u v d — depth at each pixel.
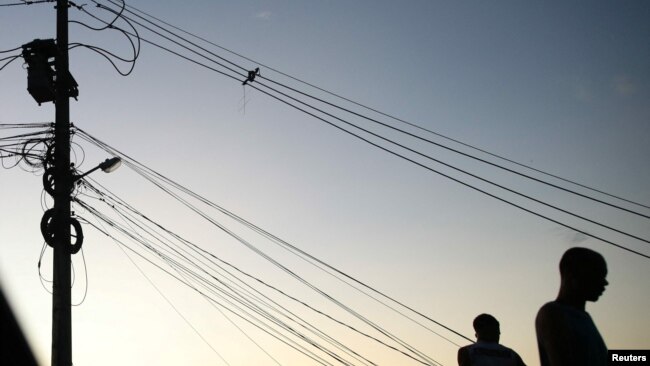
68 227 12.83
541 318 4.30
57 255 12.55
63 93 13.68
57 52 13.77
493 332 6.39
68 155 13.37
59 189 13.02
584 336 4.12
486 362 6.18
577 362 4.05
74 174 13.30
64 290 12.38
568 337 4.11
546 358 4.34
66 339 12.07
